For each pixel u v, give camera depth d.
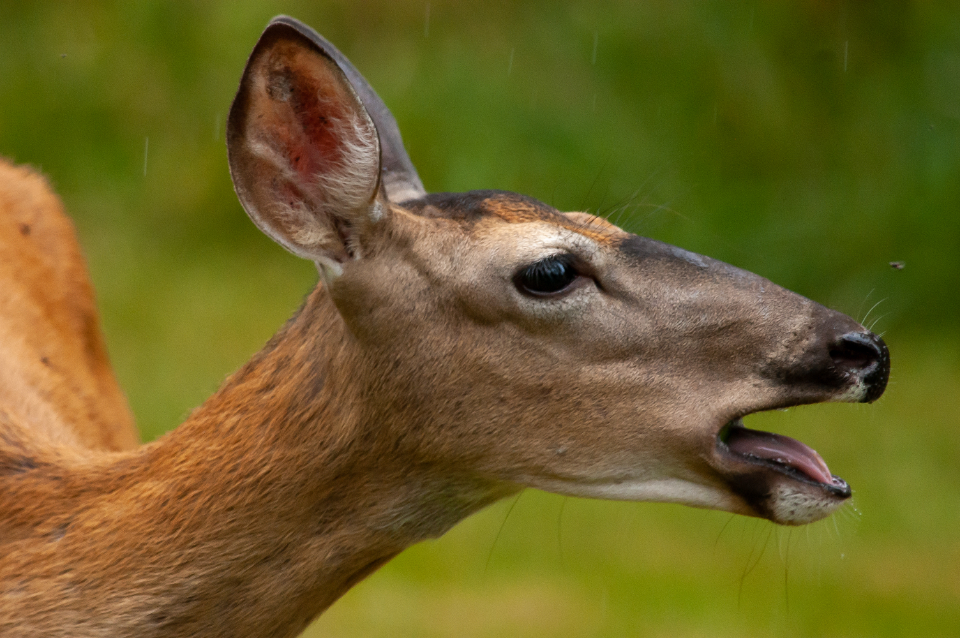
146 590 5.80
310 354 6.01
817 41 15.98
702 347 5.98
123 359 14.23
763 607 10.77
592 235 6.08
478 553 11.58
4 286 7.91
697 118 16.08
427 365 5.92
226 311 15.70
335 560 5.99
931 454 12.95
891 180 15.32
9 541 5.97
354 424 5.89
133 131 18.11
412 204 6.22
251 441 5.93
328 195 5.89
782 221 15.29
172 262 17.11
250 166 5.92
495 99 16.41
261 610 5.94
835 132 15.77
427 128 16.47
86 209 17.72
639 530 11.98
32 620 5.76
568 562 11.44
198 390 13.55
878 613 10.68
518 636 10.26
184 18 18.22
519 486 6.21
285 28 5.71
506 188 15.81
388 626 10.37
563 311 5.91
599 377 5.96
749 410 5.96
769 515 6.03
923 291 15.05
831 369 5.93
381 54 17.66
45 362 7.88
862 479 12.56
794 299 6.07
